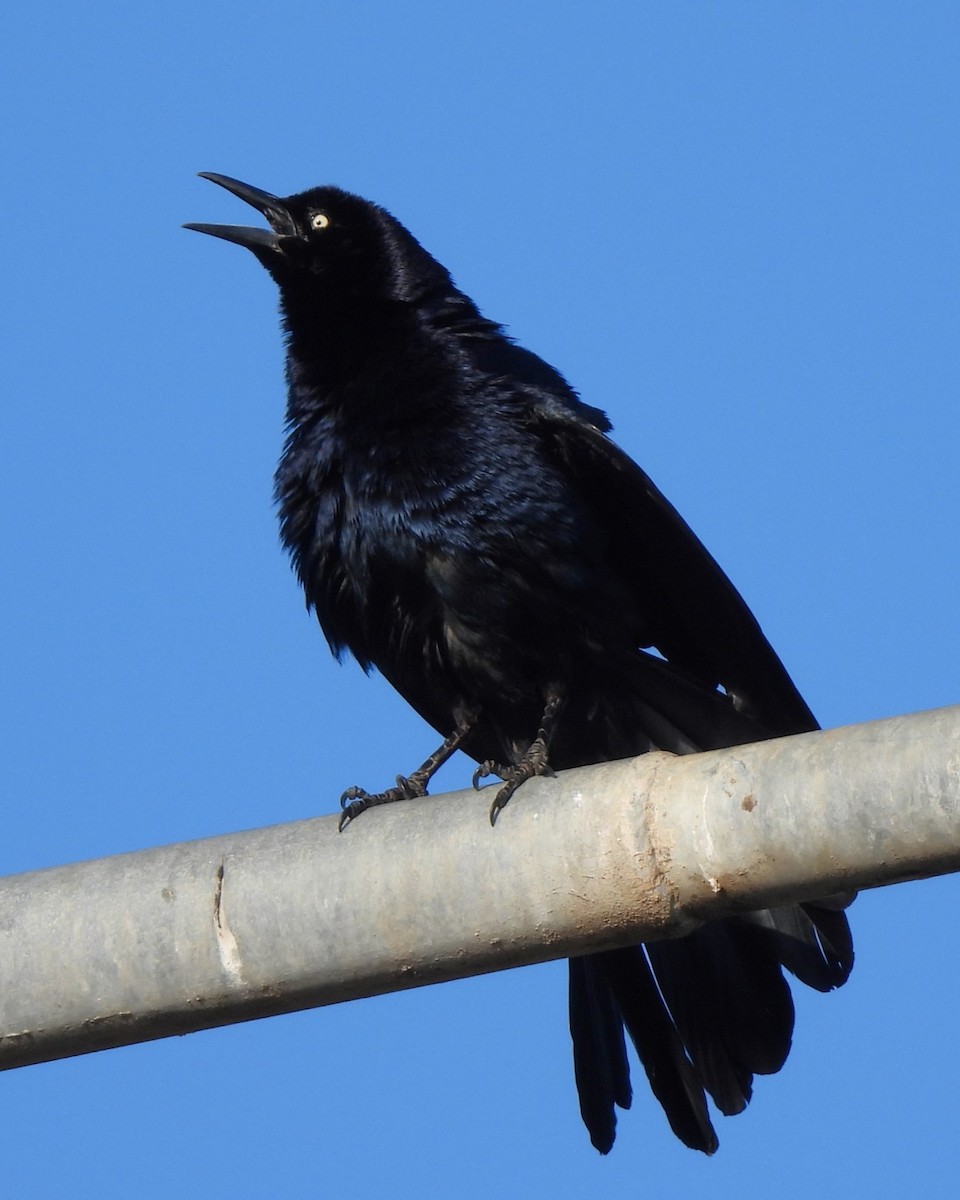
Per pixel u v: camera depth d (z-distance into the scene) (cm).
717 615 1157
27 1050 858
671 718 1221
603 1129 1152
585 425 1194
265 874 833
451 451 1202
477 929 815
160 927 837
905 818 729
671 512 1149
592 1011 1168
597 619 1201
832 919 1093
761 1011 1121
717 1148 1120
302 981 832
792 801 759
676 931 807
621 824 798
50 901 850
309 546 1254
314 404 1259
